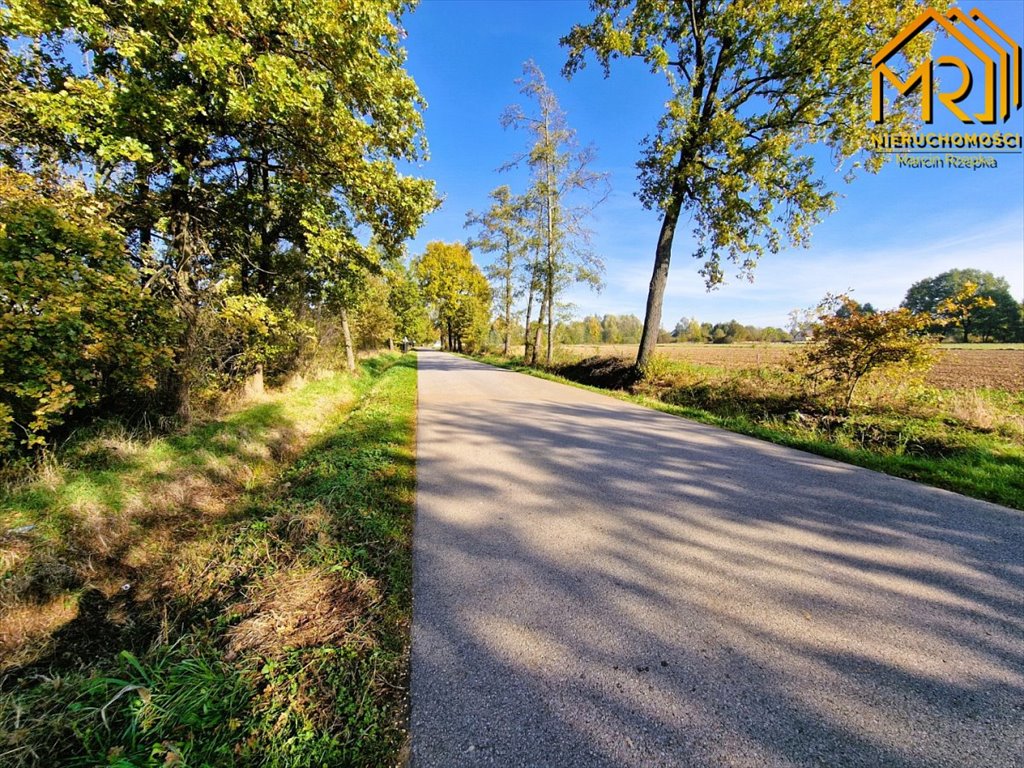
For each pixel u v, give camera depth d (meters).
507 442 6.32
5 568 2.78
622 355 15.44
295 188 6.98
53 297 3.71
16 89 4.55
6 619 2.50
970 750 1.52
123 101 4.43
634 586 2.61
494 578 2.69
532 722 1.65
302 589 2.54
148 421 5.48
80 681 1.90
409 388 12.14
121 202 5.45
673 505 3.94
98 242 4.26
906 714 1.68
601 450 5.89
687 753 1.52
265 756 1.51
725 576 2.72
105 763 1.47
